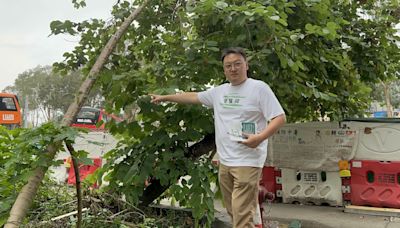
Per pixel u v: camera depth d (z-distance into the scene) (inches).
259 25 172.9
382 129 261.6
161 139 180.9
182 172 175.8
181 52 192.2
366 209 255.6
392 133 258.8
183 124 188.5
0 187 143.8
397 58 285.0
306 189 281.9
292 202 286.2
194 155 195.0
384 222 236.1
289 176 287.3
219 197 188.9
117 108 185.6
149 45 211.6
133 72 178.1
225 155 137.3
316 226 233.5
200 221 192.7
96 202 193.8
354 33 270.8
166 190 201.3
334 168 271.4
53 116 173.3
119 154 191.5
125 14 207.0
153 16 212.4
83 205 190.7
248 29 173.5
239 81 137.0
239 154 133.9
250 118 133.7
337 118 270.4
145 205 203.0
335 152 271.4
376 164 261.9
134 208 193.2
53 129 126.6
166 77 183.2
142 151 185.3
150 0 188.1
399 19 276.4
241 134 132.7
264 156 136.8
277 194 290.4
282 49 177.9
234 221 134.3
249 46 180.1
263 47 177.8
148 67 189.6
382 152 260.7
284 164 287.9
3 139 155.9
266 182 293.1
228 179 139.9
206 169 178.5
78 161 131.5
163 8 212.4
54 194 198.7
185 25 198.4
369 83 301.4
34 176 128.6
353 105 296.0
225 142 137.2
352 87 279.1
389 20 272.5
